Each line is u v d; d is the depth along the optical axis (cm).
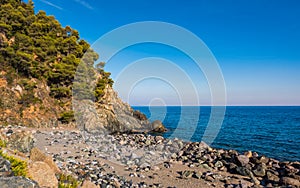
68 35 4219
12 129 2148
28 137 1289
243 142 2634
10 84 3066
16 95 3006
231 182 1073
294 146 2433
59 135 2156
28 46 3547
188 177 1126
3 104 2780
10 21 3706
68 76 3397
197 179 1102
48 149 1528
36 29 3797
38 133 2138
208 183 1050
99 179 984
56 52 3809
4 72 3155
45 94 3319
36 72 3412
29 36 3719
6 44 3409
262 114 9306
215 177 1127
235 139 2812
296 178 1098
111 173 1116
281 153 2123
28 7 4234
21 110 2867
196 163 1399
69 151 1502
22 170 680
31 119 2830
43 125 2839
